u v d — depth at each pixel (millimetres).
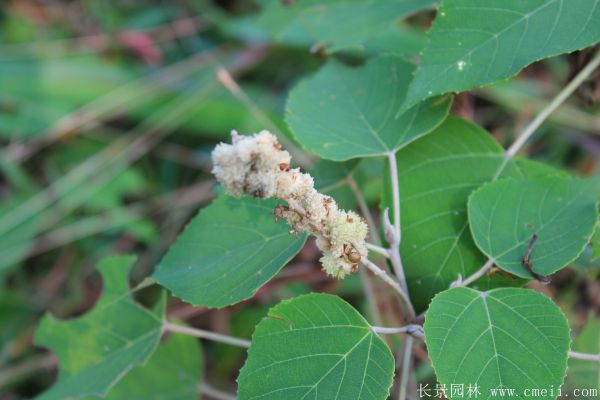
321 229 477
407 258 547
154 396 644
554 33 512
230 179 455
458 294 492
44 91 960
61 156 940
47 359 790
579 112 834
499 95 853
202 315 801
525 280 523
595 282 664
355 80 596
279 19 691
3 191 934
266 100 940
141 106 960
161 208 898
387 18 633
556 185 530
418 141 569
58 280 865
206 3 1064
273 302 783
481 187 532
